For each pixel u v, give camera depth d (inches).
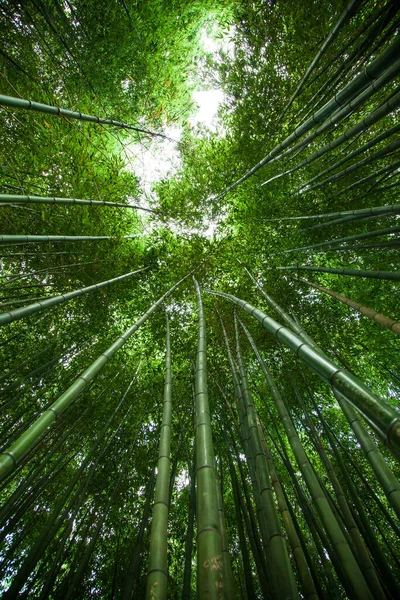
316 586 98.3
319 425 224.4
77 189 196.1
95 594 159.8
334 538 80.4
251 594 96.7
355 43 162.4
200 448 73.7
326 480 226.5
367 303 234.2
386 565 97.7
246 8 201.8
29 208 192.5
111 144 330.6
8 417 195.6
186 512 209.9
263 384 249.1
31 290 226.8
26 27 177.9
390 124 226.5
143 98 287.7
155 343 244.8
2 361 202.1
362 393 53.4
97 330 239.6
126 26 247.3
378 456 93.1
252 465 107.0
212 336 229.8
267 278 245.4
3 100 108.0
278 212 255.9
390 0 93.4
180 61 325.4
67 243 217.6
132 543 176.9
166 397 118.6
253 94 218.7
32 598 155.8
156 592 56.0
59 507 136.2
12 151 179.2
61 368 222.1
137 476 191.3
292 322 137.1
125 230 250.5
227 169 261.7
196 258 264.1
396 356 230.1
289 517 106.3
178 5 287.6
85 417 204.1
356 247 181.8
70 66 227.8
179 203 264.2
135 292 254.5
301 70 193.6
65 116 134.8
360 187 234.7
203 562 53.2
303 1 171.6
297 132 140.7
